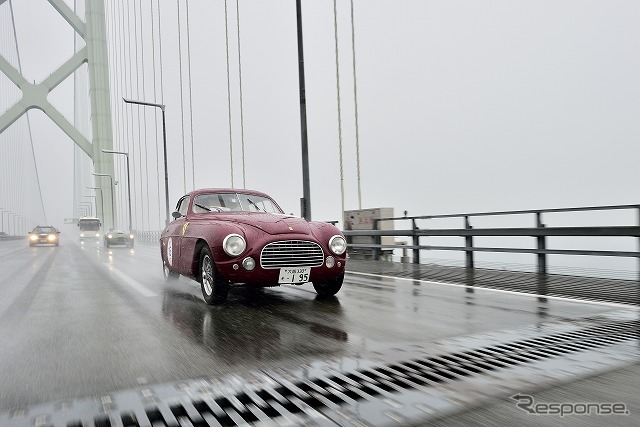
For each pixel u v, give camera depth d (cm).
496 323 341
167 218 2223
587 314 365
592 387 209
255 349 284
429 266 752
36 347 300
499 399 198
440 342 290
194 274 488
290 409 192
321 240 455
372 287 553
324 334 318
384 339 301
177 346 296
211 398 206
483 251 670
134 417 188
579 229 553
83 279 731
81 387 223
